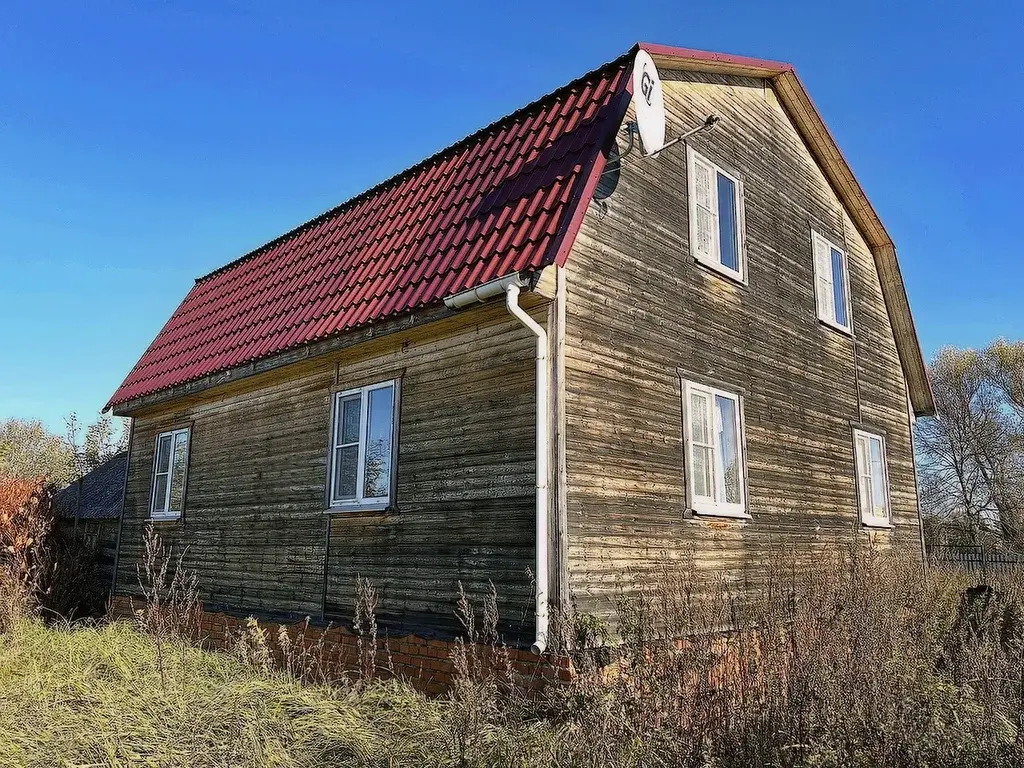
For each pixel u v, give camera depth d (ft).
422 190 33.91
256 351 34.30
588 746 16.26
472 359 26.58
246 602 34.60
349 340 29.63
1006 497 120.06
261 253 45.16
